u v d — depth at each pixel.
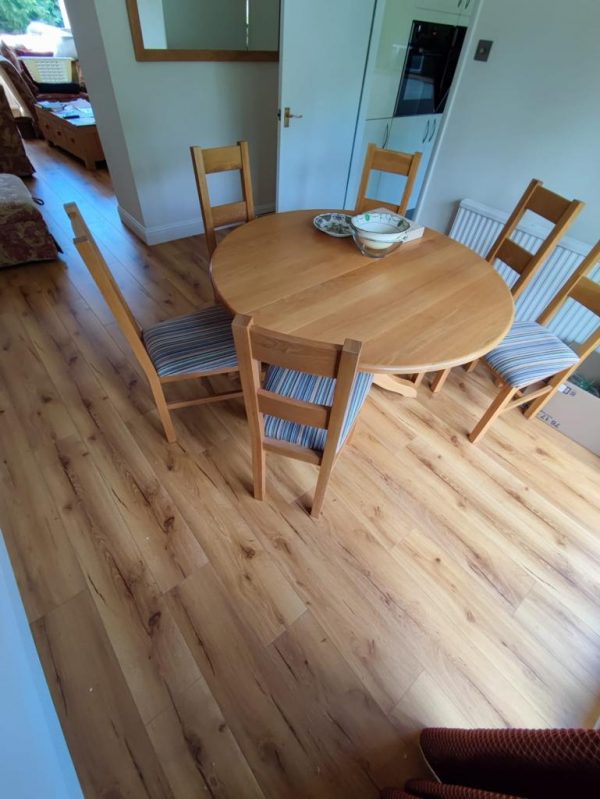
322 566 1.34
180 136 2.76
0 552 1.01
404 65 2.92
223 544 1.38
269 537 1.40
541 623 1.26
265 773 0.97
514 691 1.12
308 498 1.53
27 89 4.58
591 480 1.69
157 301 2.47
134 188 2.80
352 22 2.35
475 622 1.25
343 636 1.20
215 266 1.38
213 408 1.85
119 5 2.14
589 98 1.72
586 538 1.49
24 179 3.93
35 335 2.15
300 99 2.43
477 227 2.23
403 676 1.13
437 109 3.38
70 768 0.86
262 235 1.59
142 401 1.85
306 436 1.21
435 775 0.95
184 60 2.48
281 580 1.30
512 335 1.68
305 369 0.85
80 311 2.34
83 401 1.82
